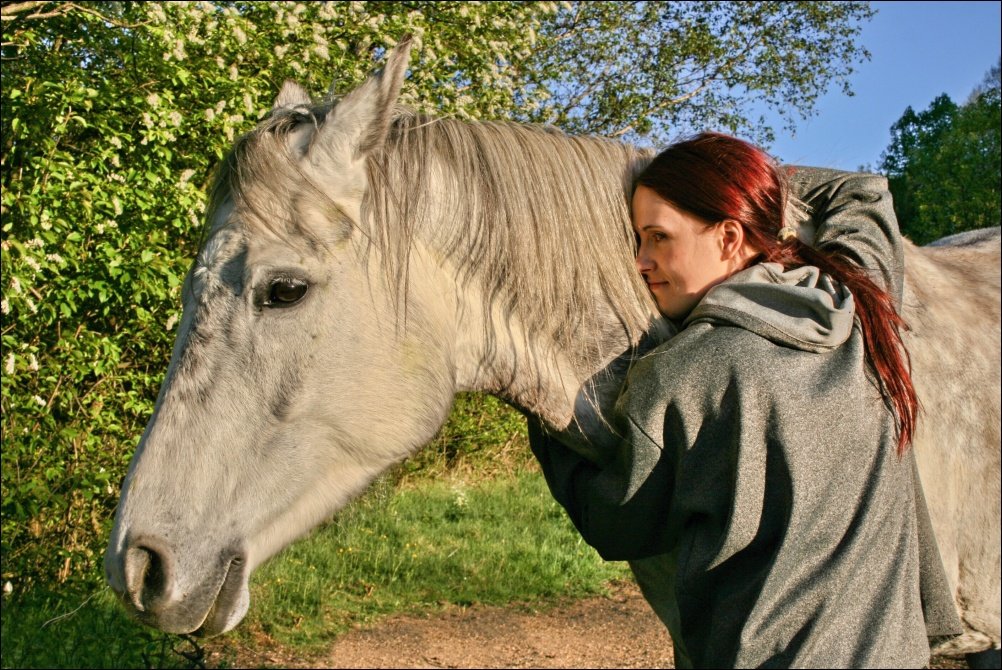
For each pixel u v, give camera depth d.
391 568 5.23
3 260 3.47
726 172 1.57
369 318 1.52
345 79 4.40
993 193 14.77
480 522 6.24
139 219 4.12
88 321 4.61
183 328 1.50
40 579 4.32
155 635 3.69
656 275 1.68
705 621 1.44
